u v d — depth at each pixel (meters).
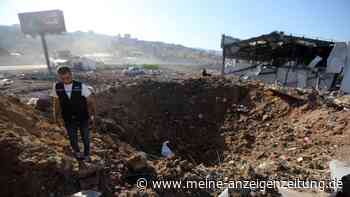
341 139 7.01
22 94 14.70
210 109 12.56
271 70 23.50
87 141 4.23
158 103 13.00
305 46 21.70
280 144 8.07
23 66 42.00
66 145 4.96
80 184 3.67
